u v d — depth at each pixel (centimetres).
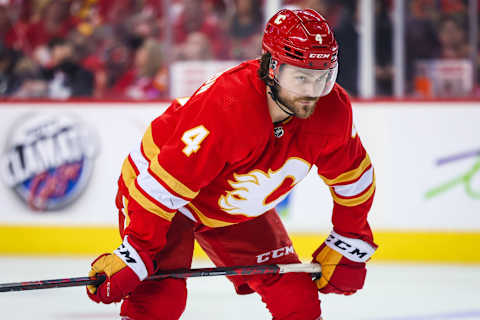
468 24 1476
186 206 598
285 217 1337
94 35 1509
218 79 536
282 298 597
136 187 538
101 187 1377
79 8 1509
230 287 1124
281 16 525
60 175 1383
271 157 547
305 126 542
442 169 1340
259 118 518
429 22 1467
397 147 1345
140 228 539
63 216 1382
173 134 534
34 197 1388
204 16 1495
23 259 1329
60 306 987
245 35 1500
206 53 1504
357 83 1469
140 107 1371
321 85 518
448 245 1339
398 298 1062
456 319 945
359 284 620
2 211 1395
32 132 1389
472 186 1339
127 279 537
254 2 1489
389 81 1473
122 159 1374
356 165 583
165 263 579
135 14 1501
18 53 1513
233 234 620
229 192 571
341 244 608
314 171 1329
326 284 618
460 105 1334
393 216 1343
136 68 1513
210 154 520
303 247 1334
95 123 1377
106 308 977
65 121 1384
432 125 1340
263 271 585
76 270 1221
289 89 512
